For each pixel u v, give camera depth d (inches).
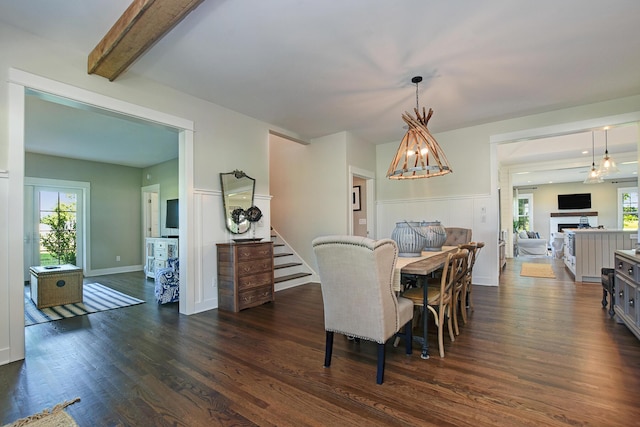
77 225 254.1
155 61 115.3
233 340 108.3
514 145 260.8
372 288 77.2
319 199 217.3
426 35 101.0
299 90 141.4
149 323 128.3
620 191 451.2
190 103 145.1
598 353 93.1
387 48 108.3
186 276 141.4
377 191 242.8
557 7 87.9
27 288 211.3
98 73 111.0
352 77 129.3
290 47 107.0
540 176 423.5
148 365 89.4
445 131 210.1
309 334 113.5
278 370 85.7
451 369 84.7
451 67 121.7
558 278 217.3
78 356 96.0
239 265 146.0
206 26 95.0
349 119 181.9
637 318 99.3
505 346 99.3
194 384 78.6
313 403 69.9
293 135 205.2
